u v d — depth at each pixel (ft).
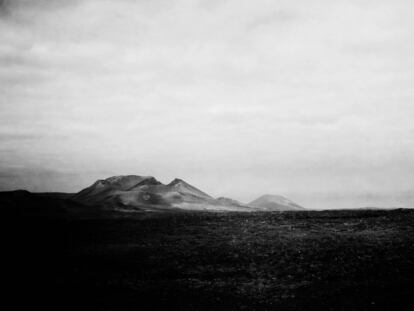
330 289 68.44
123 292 73.61
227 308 65.57
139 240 106.63
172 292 72.33
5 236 117.60
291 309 63.62
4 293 75.61
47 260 94.43
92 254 96.84
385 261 77.20
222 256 88.38
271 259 84.23
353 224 104.47
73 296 73.00
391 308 60.34
